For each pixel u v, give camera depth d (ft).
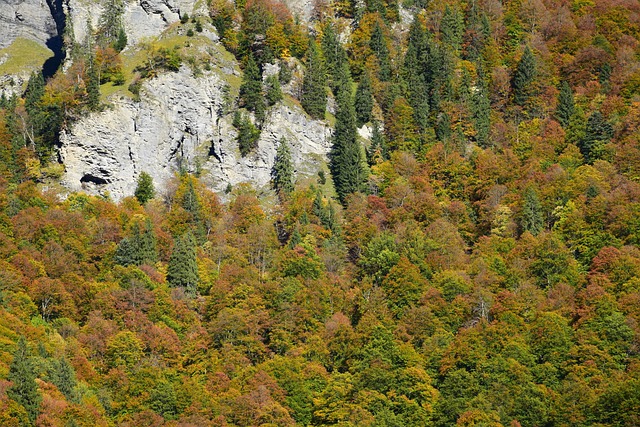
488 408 603.26
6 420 531.50
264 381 632.79
